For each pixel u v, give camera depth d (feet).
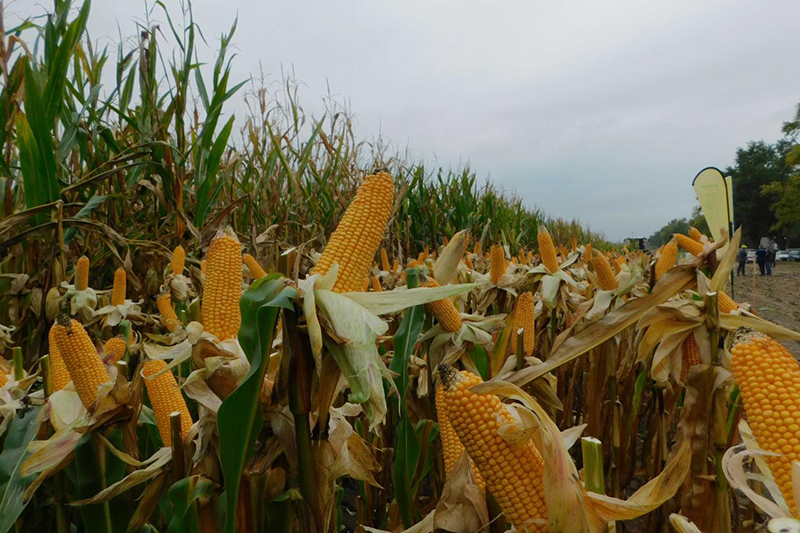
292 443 6.20
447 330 10.92
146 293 19.80
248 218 26.63
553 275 17.88
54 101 16.93
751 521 8.46
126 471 7.13
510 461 4.78
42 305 14.35
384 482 12.22
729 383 7.98
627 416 15.35
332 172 33.35
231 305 6.81
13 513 6.59
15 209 18.78
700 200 10.63
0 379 7.98
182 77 21.95
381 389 5.51
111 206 20.77
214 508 6.28
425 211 40.73
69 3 17.90
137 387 6.81
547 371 7.93
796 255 269.03
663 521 10.53
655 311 8.83
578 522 4.73
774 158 355.97
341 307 5.65
